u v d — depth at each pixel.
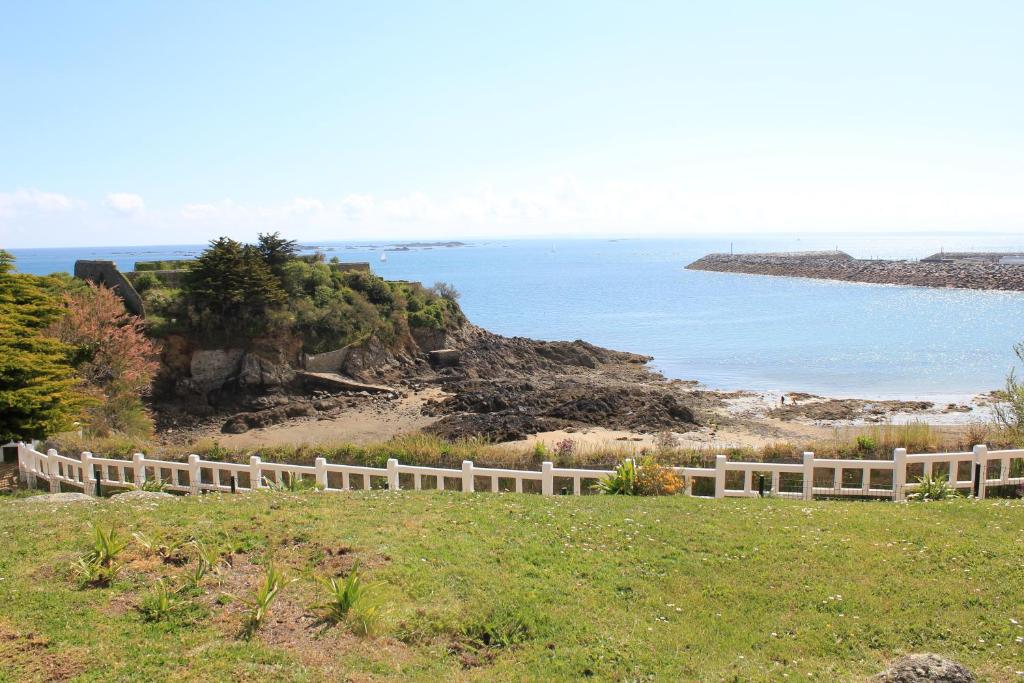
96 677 8.11
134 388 38.94
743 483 21.03
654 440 36.62
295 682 8.20
